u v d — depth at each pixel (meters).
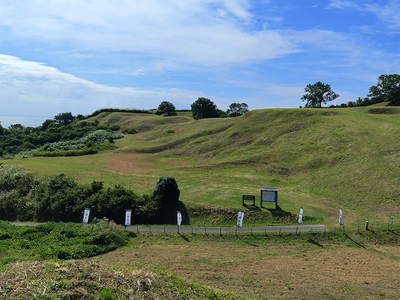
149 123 109.38
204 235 27.72
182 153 67.81
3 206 36.81
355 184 39.06
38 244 23.12
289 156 54.97
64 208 34.19
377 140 50.97
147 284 11.66
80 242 23.59
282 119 73.94
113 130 104.38
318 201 36.22
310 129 64.75
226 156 61.22
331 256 23.12
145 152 70.19
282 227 29.11
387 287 17.80
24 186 39.91
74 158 61.75
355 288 17.48
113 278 11.47
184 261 21.41
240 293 16.20
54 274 10.96
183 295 11.95
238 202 34.66
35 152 69.69
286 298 15.93
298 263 21.59
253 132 70.75
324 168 47.47
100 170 50.66
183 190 39.38
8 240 23.88
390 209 32.03
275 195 33.06
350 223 29.67
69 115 135.62
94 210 33.09
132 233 28.03
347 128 59.72
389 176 38.16
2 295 9.22
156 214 32.47
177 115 130.38
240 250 24.36
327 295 16.47
